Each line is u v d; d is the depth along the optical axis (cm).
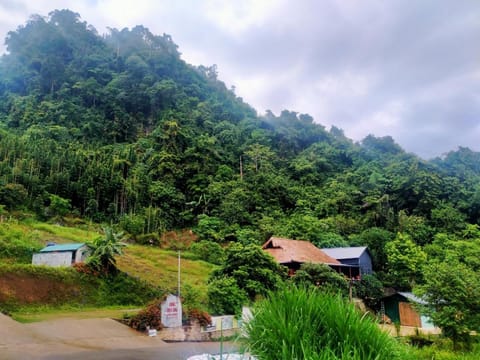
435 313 1504
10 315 1900
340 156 8112
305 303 296
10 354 1183
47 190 4784
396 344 304
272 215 5188
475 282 1477
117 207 5250
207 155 6738
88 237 3938
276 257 2941
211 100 10269
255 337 288
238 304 2047
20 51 9531
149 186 5747
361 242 4128
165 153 6425
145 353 1325
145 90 8994
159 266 3494
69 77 8969
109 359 1198
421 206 5494
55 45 9925
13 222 3725
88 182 5134
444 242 4069
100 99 8525
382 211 5194
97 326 1812
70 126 7356
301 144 8900
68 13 11181
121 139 7731
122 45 11206
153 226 4916
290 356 255
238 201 5334
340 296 319
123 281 2738
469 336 1434
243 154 7406
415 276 3422
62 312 2184
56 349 1319
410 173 6034
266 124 9488
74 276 2547
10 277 2262
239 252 2350
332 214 5353
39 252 2916
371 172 6894
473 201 5491
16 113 7612
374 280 3105
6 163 4819
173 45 12281
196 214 5634
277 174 6819
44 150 5506
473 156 9100
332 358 245
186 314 1905
